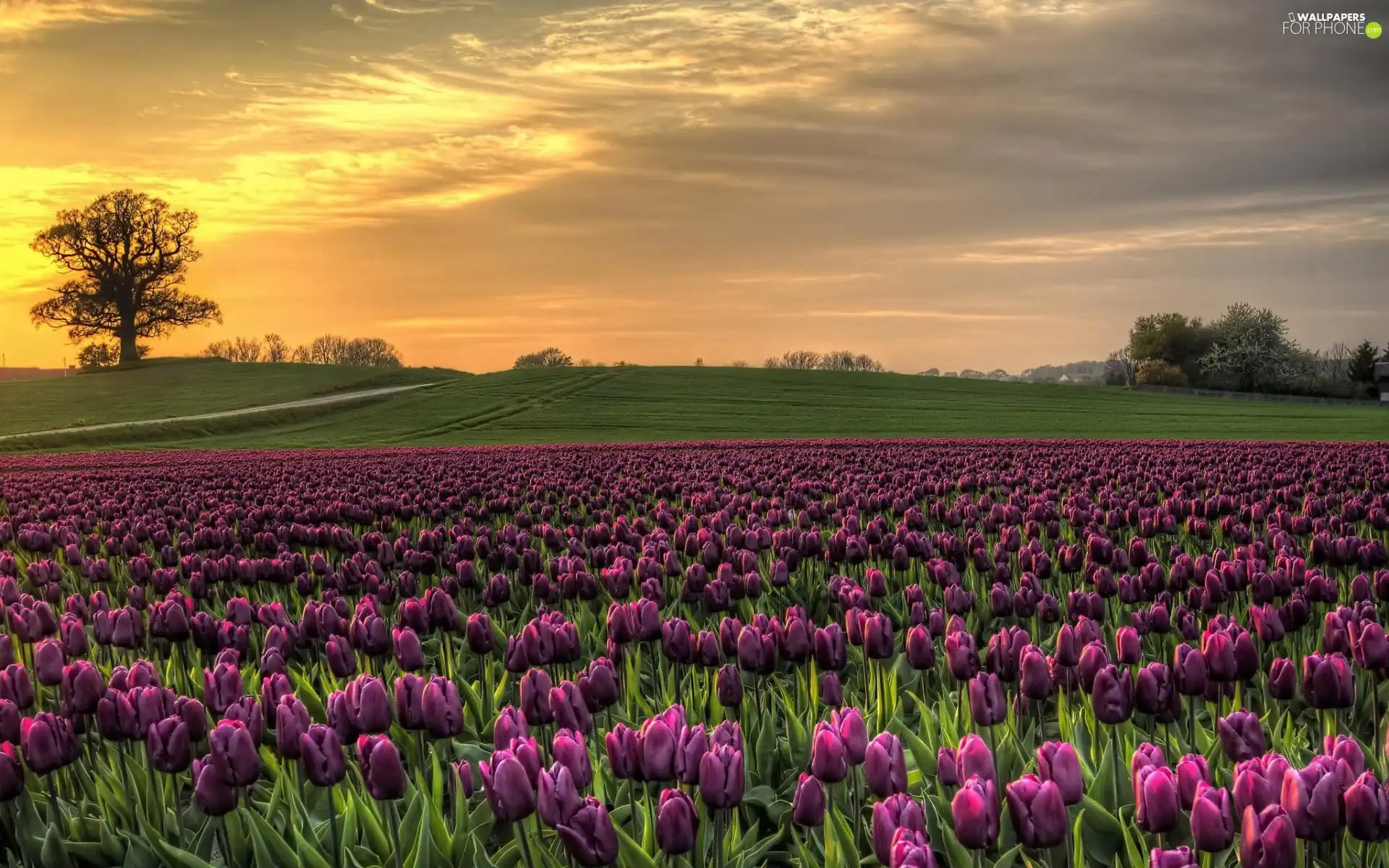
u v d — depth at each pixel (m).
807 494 18.39
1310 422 83.81
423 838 5.27
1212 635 6.30
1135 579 9.58
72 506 20.70
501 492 20.91
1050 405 98.69
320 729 5.30
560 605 10.99
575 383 109.88
